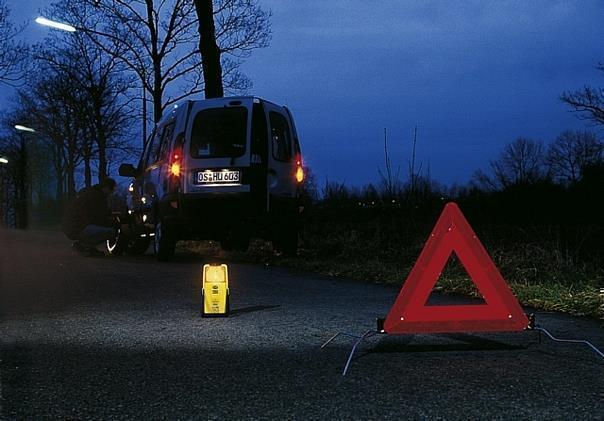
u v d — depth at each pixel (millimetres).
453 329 4652
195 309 6926
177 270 11172
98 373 4277
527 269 9195
